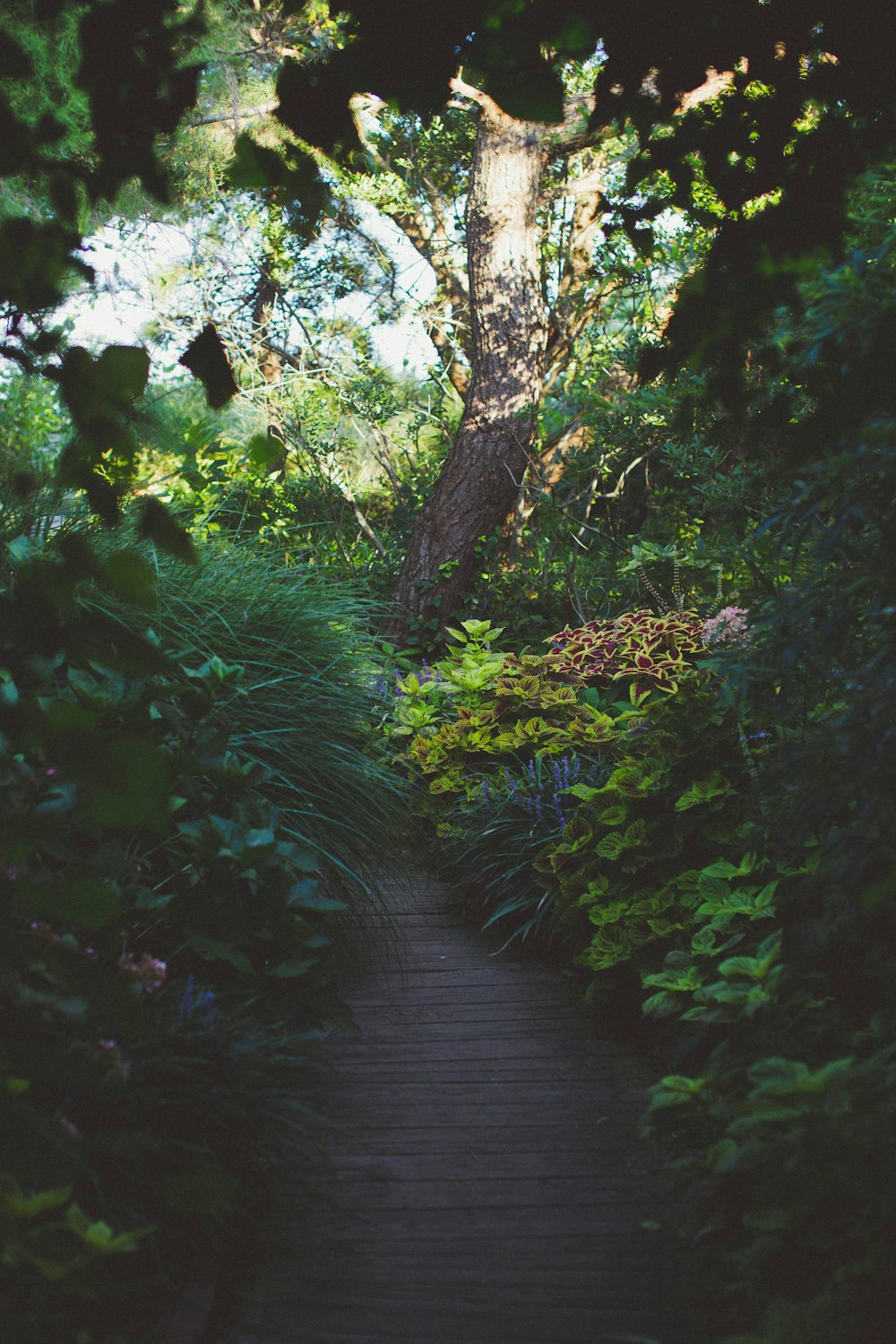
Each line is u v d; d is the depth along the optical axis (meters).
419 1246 2.39
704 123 2.37
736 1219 2.27
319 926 4.09
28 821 1.48
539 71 1.96
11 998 2.16
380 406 9.50
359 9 2.00
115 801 1.33
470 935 4.41
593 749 5.33
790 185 2.36
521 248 8.73
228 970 3.22
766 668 3.05
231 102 5.94
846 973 2.68
